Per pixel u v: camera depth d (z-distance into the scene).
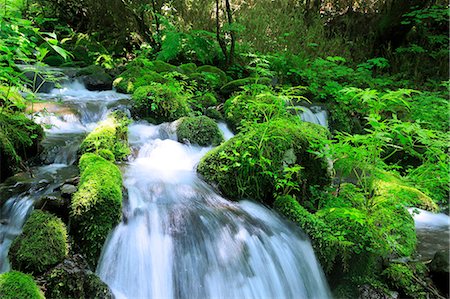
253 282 2.72
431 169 4.10
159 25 8.11
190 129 4.22
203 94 5.77
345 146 3.22
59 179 3.13
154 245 2.65
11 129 3.44
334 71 7.02
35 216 2.54
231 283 2.67
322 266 3.05
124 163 3.67
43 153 3.64
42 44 7.20
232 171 3.41
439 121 5.46
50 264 2.35
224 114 5.18
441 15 7.87
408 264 3.10
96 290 2.36
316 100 6.60
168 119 4.71
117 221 2.68
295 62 7.05
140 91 4.83
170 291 2.55
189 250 2.69
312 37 8.03
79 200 2.58
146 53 7.29
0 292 2.06
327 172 3.68
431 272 3.02
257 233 2.95
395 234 3.32
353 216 2.97
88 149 3.56
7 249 2.55
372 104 3.50
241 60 7.22
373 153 3.27
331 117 6.23
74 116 4.49
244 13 8.36
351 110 6.43
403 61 7.88
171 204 2.99
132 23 8.30
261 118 4.27
